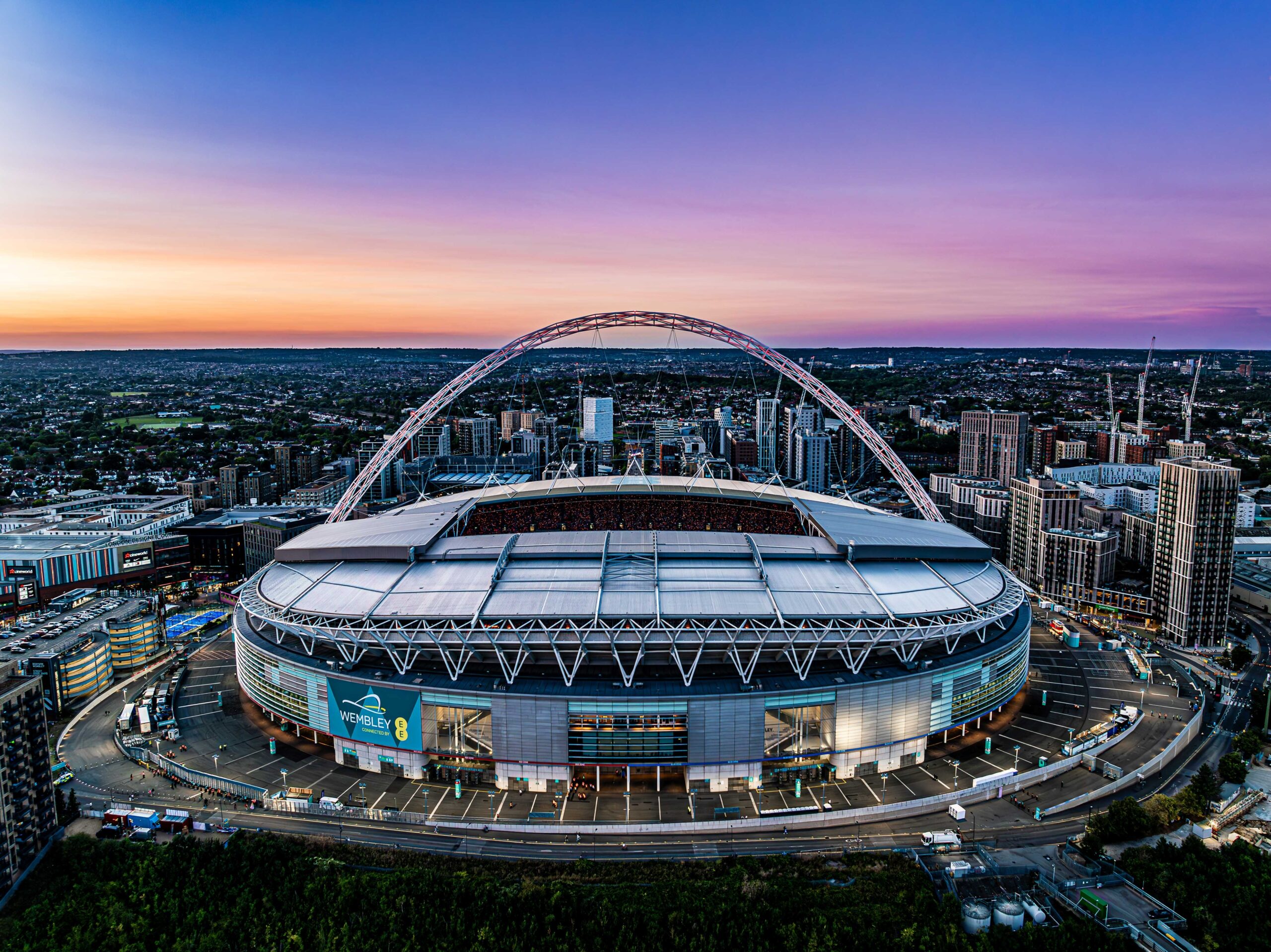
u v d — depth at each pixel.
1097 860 155.88
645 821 167.62
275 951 136.25
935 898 144.62
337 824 168.38
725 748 178.88
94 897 147.00
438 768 185.38
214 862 151.50
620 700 174.62
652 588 198.12
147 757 195.75
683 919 136.38
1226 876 147.38
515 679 184.50
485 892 141.75
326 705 191.12
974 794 178.25
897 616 192.62
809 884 147.25
